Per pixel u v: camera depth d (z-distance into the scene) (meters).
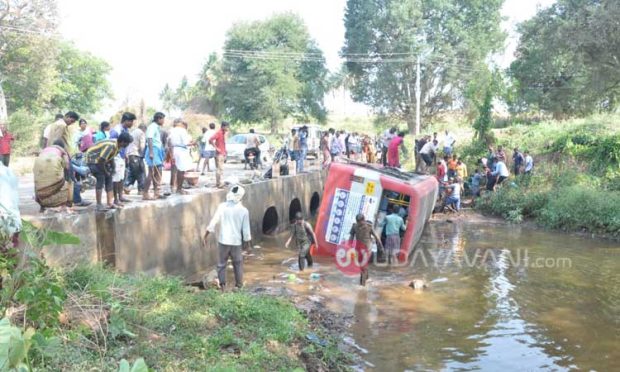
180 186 11.54
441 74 51.09
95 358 5.21
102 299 6.38
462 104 51.72
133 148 11.77
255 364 5.88
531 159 22.50
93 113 56.22
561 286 11.09
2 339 3.17
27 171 20.11
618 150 22.02
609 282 11.45
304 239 11.98
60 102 49.72
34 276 5.21
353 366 6.95
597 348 7.83
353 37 52.12
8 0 33.69
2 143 12.02
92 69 54.16
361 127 64.44
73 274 6.75
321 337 7.62
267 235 16.55
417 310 9.37
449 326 8.60
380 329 8.38
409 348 7.64
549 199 19.50
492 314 9.26
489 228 18.41
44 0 34.72
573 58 30.70
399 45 49.62
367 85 53.84
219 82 54.56
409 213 12.67
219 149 13.27
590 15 27.30
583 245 15.48
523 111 43.62
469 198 23.52
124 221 8.88
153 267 9.73
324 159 23.31
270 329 7.12
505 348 7.75
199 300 7.51
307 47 56.31
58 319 5.43
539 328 8.62
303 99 55.50
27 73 36.75
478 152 27.30
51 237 5.54
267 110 51.38
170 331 6.35
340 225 12.80
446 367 7.04
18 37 34.03
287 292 10.09
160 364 5.45
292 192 18.44
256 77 51.81
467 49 49.75
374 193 12.67
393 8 48.81
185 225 10.88
